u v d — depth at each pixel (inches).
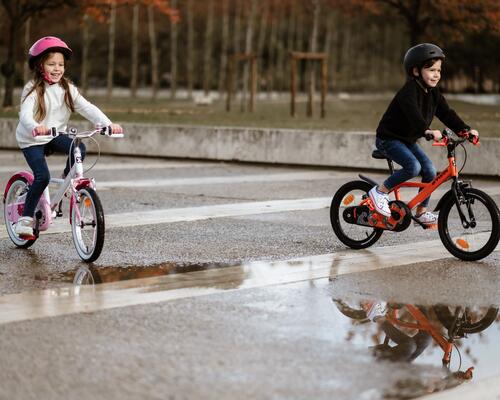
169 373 378.0
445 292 541.3
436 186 651.5
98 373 377.4
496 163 1178.0
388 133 659.4
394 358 405.1
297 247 687.7
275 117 2039.9
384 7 2402.8
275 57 6205.7
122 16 5196.9
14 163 1312.7
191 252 660.1
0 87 4303.6
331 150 1309.1
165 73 5989.2
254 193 1012.5
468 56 4217.5
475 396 356.8
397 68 6530.5
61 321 461.4
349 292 536.7
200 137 1423.5
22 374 375.9
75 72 5472.4
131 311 483.8
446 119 662.5
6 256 644.1
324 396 352.2
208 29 4662.9
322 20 5757.9
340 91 6353.3
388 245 703.7
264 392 355.6
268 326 455.5
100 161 1391.5
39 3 2202.3
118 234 737.0
